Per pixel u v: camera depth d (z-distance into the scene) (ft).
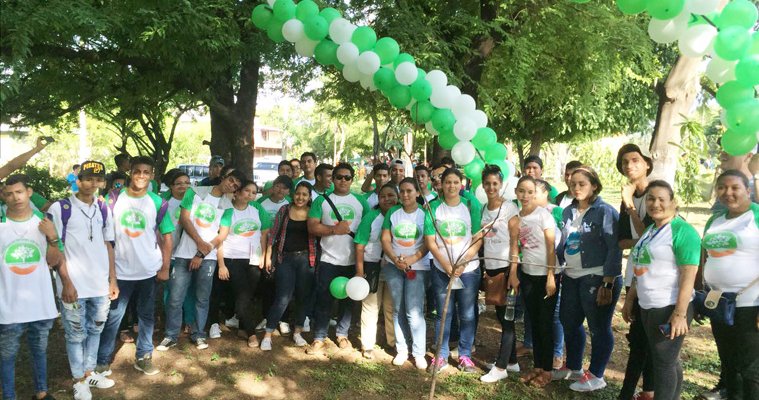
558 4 26.02
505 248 15.11
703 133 19.72
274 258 17.57
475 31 24.97
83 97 27.55
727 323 11.16
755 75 11.09
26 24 14.71
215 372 15.72
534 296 14.89
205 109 40.14
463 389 14.89
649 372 13.62
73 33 17.30
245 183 17.43
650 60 30.37
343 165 17.53
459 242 15.35
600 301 13.76
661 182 11.69
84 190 13.25
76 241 13.12
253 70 27.17
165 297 17.72
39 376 12.98
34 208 12.55
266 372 15.87
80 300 13.25
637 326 13.46
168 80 23.98
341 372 15.96
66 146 90.58
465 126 15.03
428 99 15.62
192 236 16.38
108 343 14.80
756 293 11.10
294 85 31.24
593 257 13.89
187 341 17.97
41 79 25.46
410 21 23.40
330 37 15.70
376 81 15.35
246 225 17.66
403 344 16.61
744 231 11.25
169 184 18.17
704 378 15.90
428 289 20.10
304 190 17.21
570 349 14.92
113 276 14.10
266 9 16.25
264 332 19.10
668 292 11.53
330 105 38.40
